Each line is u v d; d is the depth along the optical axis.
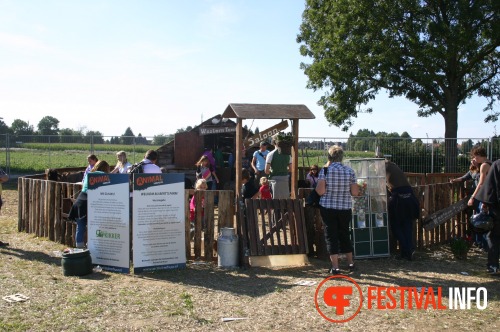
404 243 8.07
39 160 24.16
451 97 23.47
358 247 8.02
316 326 4.99
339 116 24.36
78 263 6.78
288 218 7.70
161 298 5.83
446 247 9.17
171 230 7.27
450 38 20.30
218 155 16.70
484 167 7.67
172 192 7.30
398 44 21.67
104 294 5.94
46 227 9.34
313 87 25.47
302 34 26.16
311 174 12.57
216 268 7.38
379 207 8.22
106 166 8.17
